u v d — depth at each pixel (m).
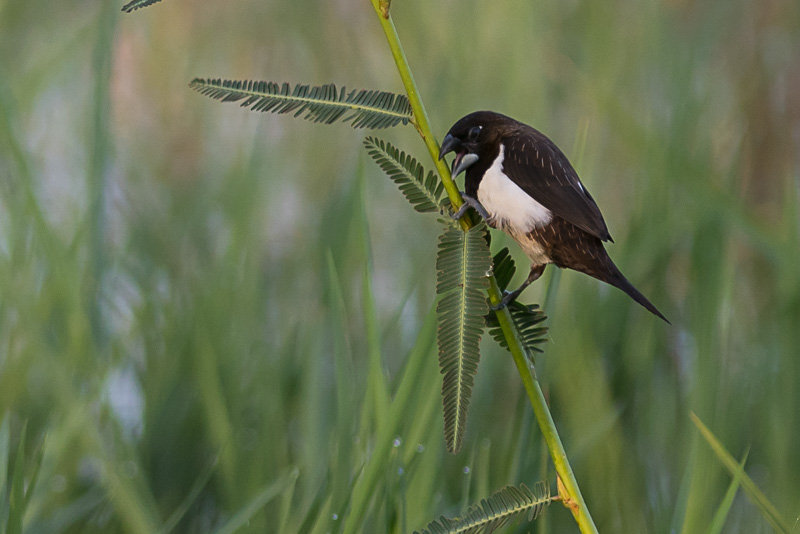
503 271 4.53
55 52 12.38
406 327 9.62
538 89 11.69
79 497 7.63
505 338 4.39
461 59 11.94
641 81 11.98
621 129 10.15
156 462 7.84
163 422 8.00
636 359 8.48
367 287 6.30
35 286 8.84
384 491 6.00
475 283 3.96
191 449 7.97
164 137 13.06
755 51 12.09
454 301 3.96
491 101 11.77
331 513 6.07
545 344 8.10
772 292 9.33
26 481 6.80
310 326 8.65
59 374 7.07
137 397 8.91
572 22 12.77
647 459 7.82
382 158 4.30
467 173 6.34
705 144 10.86
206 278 9.39
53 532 6.79
